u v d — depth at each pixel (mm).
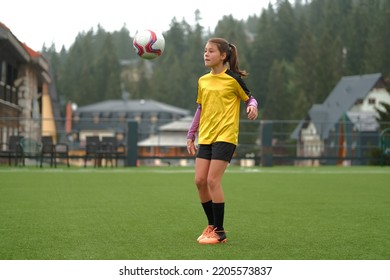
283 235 16406
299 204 24188
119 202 24375
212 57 15773
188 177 40781
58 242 15102
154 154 67188
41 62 82000
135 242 15180
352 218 19953
